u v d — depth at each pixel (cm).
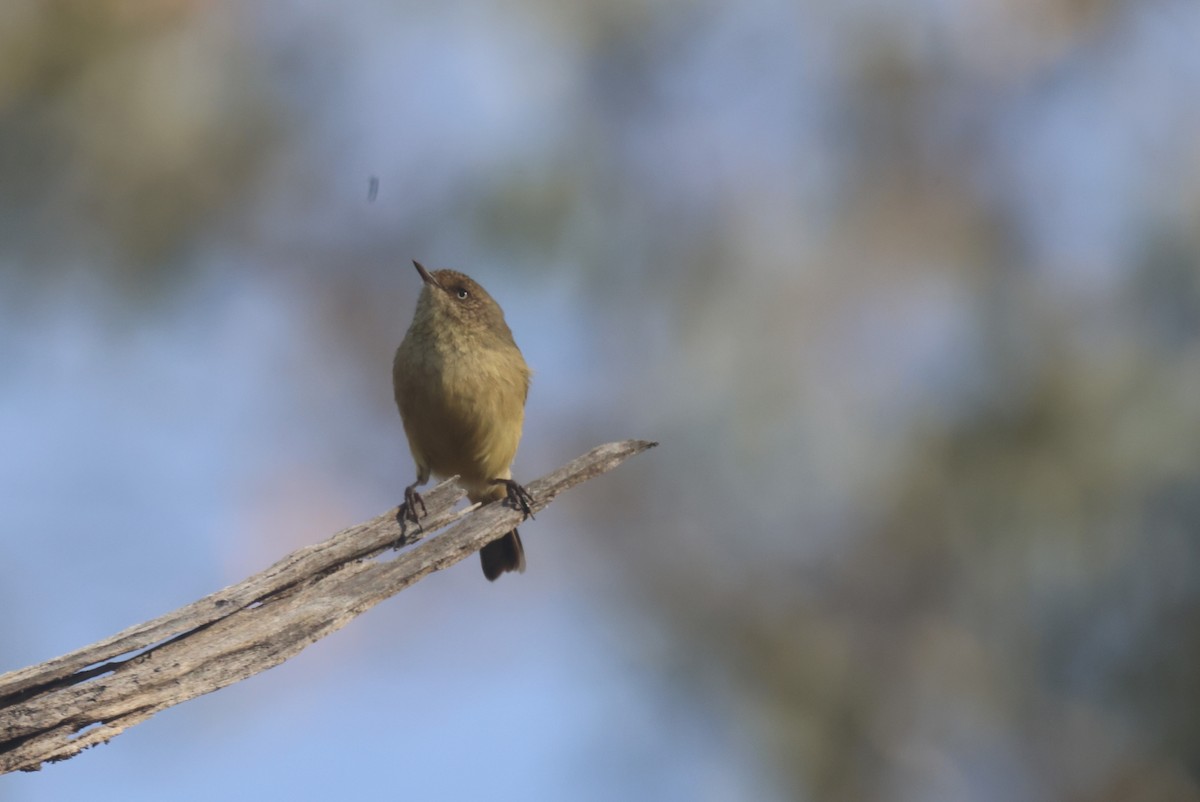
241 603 677
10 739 629
